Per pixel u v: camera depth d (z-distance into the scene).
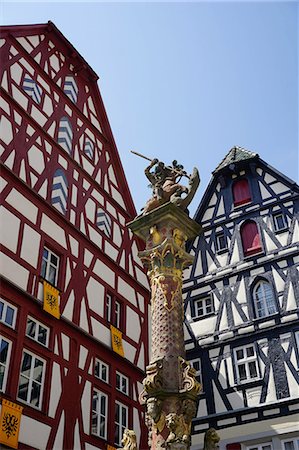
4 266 11.33
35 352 11.42
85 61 17.67
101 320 14.09
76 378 12.28
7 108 13.28
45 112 14.91
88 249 14.61
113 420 13.03
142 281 17.00
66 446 11.22
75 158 15.60
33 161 13.58
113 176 17.48
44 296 12.09
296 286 15.69
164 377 6.66
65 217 14.01
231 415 14.73
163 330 7.10
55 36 16.80
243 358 15.58
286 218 17.06
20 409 10.36
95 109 18.00
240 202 18.52
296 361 14.57
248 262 17.03
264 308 16.06
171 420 6.19
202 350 16.39
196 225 8.27
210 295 17.33
